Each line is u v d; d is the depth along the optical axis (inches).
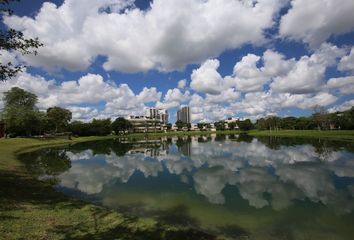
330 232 493.4
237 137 4111.7
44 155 1828.2
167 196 743.7
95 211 548.1
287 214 588.4
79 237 399.9
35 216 474.6
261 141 2891.2
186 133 6530.5
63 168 1263.5
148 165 1341.0
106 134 5738.2
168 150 2090.3
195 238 435.5
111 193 780.6
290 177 988.6
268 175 1030.4
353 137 2650.1
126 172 1146.0
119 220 495.8
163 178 1002.7
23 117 3046.3
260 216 575.8
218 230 494.9
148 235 434.3
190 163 1371.8
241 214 588.4
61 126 4451.3
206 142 2972.4
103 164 1393.9
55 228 426.6
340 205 654.5
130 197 734.5
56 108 4256.9
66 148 2421.3
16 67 603.8
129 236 422.9
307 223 535.8
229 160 1441.9
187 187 852.0
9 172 995.3
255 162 1358.3
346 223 537.0
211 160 1457.9
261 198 719.7
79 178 1012.5
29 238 371.9
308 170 1120.8
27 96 3353.8
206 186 863.1
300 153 1680.6
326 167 1184.2
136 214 581.3
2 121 3292.3
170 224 515.5
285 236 473.4
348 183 885.2
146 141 3496.6
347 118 4498.0
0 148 1898.4
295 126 6072.8
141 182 935.7
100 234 421.1
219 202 681.6
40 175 1072.2
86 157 1711.4
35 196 652.7
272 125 6348.4
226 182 917.8
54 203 597.9
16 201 564.4
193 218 559.8
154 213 591.2
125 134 6235.2
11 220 433.4
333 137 2957.7
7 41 574.2
